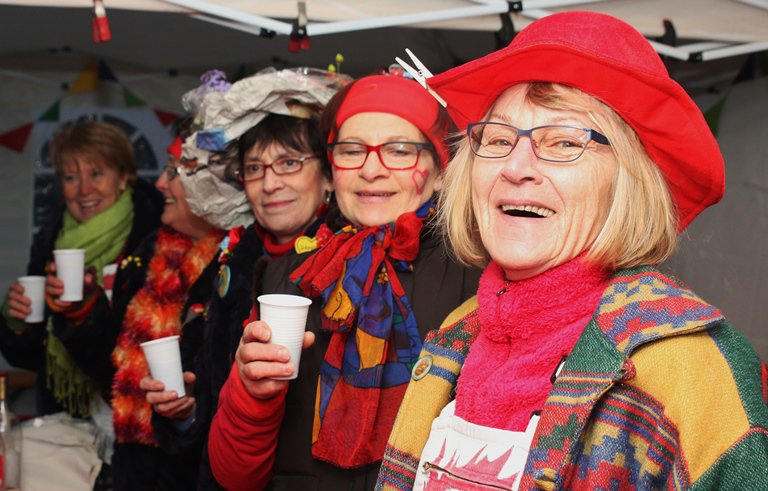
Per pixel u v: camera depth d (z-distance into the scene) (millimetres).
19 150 4523
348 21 2387
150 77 4484
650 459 1007
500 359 1195
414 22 2371
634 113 1083
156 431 2357
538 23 1187
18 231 4590
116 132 3461
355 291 1685
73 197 3381
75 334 2857
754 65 3119
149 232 3367
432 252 1777
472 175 1218
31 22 4059
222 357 2143
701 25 2498
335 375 1670
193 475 2637
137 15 4016
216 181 2387
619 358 1022
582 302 1131
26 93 4461
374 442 1606
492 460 1115
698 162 1085
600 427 1042
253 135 2209
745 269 3051
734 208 3123
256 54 4293
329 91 2201
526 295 1154
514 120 1162
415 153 1806
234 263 2207
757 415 971
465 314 1356
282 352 1490
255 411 1572
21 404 4156
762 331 2975
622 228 1105
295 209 2195
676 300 1058
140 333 2684
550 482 1010
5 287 4594
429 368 1321
